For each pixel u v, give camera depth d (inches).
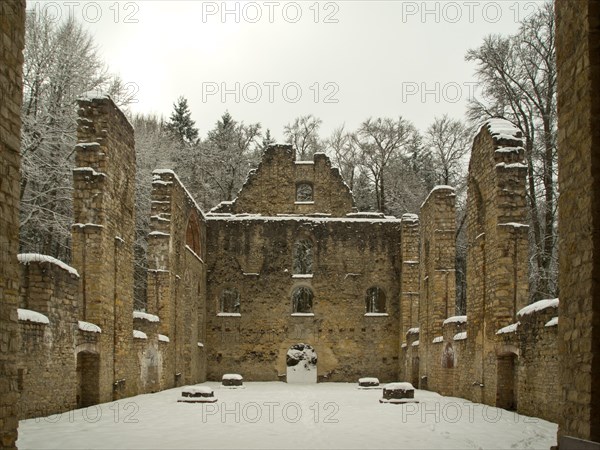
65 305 848.3
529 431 670.5
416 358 1547.7
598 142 441.4
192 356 1581.0
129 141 1138.7
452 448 578.6
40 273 798.5
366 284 1795.0
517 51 1381.6
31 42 1456.7
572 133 467.8
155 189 1375.5
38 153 1465.3
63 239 1553.9
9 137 451.2
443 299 1338.6
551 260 1355.8
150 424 733.9
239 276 1790.1
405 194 2380.7
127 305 1104.2
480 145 1058.7
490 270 981.8
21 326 730.8
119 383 1046.4
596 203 437.7
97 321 970.7
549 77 1342.3
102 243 986.7
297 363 2378.2
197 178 2511.1
